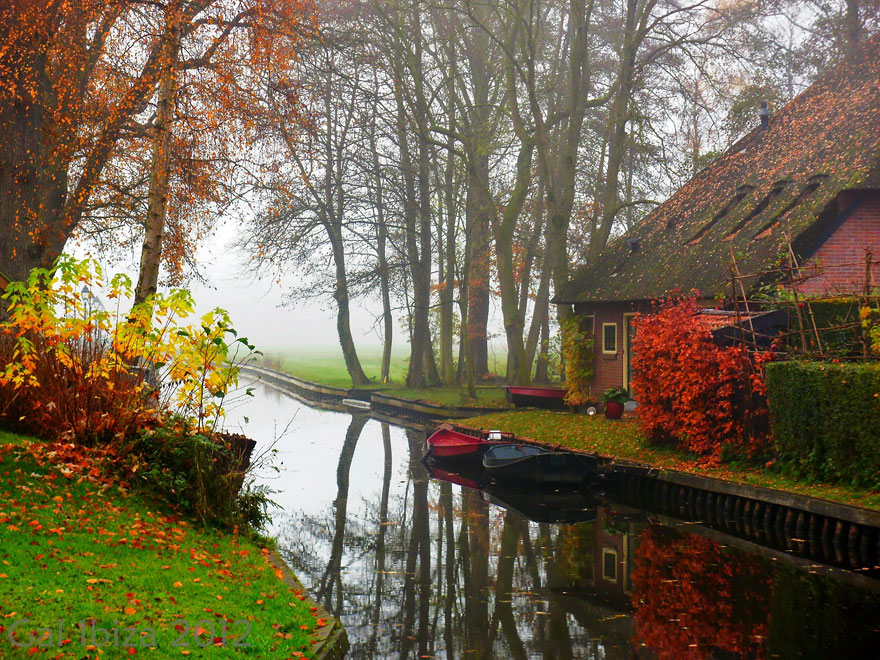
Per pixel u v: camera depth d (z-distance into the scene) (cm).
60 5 1655
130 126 1803
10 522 815
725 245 2441
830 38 3278
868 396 1400
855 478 1434
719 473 1673
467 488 1997
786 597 1097
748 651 908
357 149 3944
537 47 3775
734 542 1416
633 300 2662
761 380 1695
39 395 1148
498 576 1230
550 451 2062
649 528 1541
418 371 4325
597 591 1147
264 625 745
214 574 853
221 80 1642
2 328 1170
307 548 1390
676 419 1903
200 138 1762
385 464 2348
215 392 1131
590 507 1761
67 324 1112
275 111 1831
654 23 2981
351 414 3766
